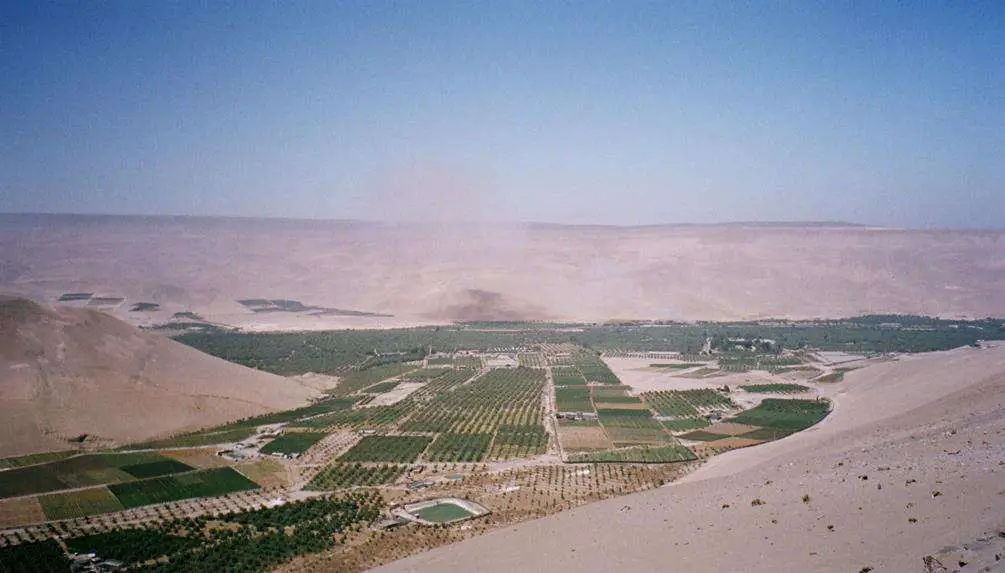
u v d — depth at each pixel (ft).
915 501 186.50
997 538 144.66
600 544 215.10
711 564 175.42
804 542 175.63
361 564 295.89
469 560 235.81
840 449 335.26
